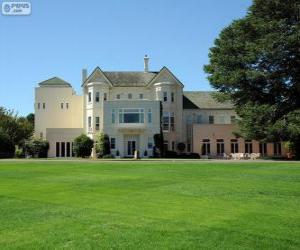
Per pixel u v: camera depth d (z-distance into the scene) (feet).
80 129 217.77
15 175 84.69
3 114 231.30
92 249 32.22
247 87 179.42
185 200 52.21
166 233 36.29
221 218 41.78
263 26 168.45
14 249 32.37
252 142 211.61
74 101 230.48
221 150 210.18
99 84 215.72
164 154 198.29
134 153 197.98
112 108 201.77
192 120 226.99
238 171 91.81
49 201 51.88
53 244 33.47
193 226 38.55
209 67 189.88
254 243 33.63
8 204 49.80
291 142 178.19
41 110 229.66
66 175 84.38
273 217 42.14
